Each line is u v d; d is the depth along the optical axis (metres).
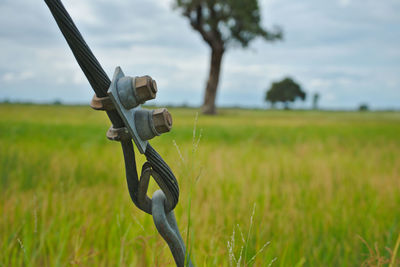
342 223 3.09
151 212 1.18
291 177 5.03
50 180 4.25
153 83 0.95
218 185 4.20
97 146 7.59
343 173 5.32
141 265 2.22
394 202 3.76
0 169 4.62
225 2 26.75
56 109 27.91
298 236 2.78
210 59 31.53
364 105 63.72
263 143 9.56
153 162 1.07
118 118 1.01
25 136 8.91
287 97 71.88
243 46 29.92
